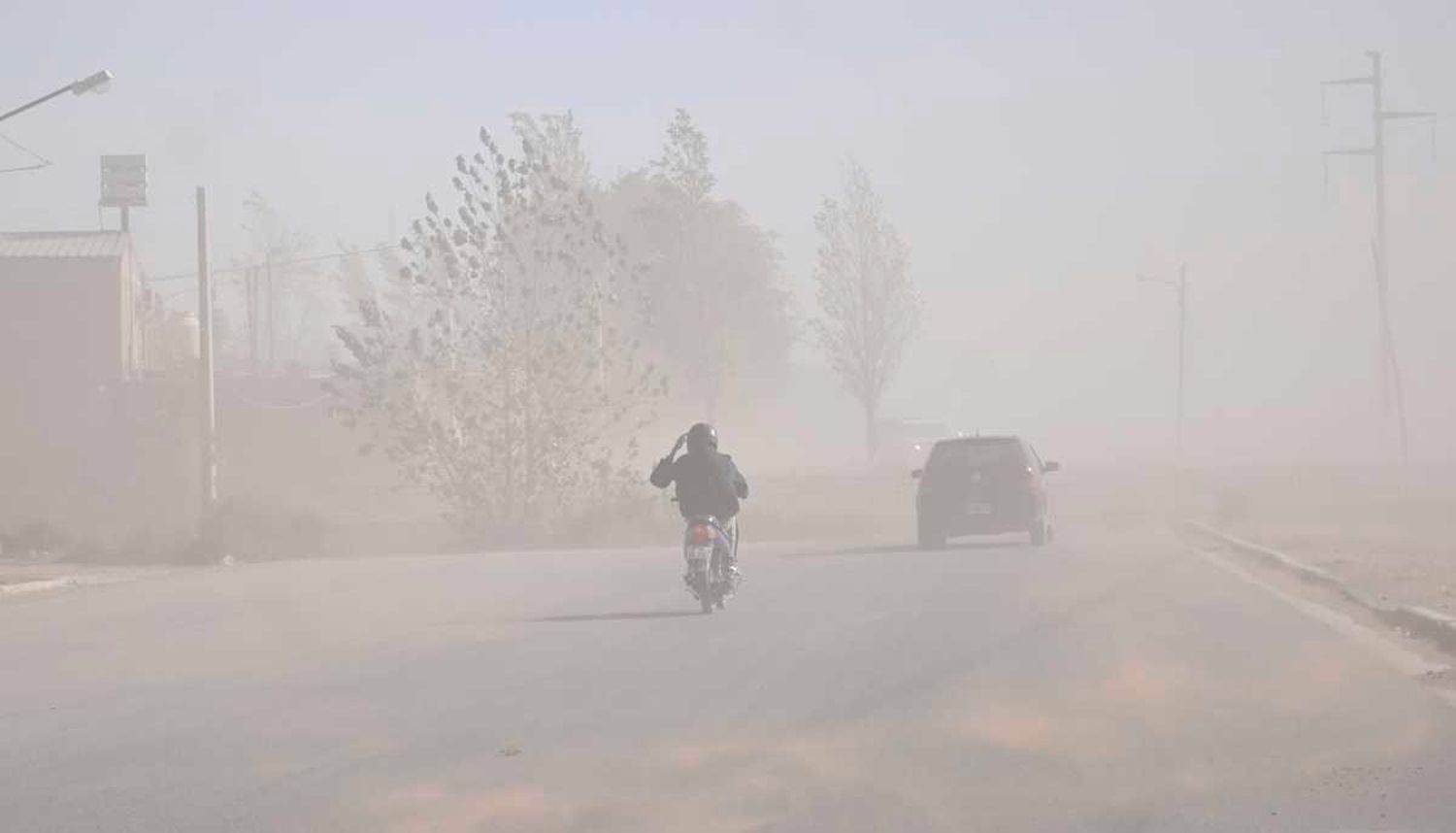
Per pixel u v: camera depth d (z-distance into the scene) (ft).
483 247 202.28
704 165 353.51
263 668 72.84
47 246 302.66
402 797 44.50
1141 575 114.42
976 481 149.28
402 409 203.92
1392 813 40.98
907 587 105.50
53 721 59.26
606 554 157.99
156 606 110.32
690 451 95.04
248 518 197.47
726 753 49.62
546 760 49.16
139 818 42.65
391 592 114.42
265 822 41.91
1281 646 73.15
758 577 116.88
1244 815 41.01
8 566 165.58
